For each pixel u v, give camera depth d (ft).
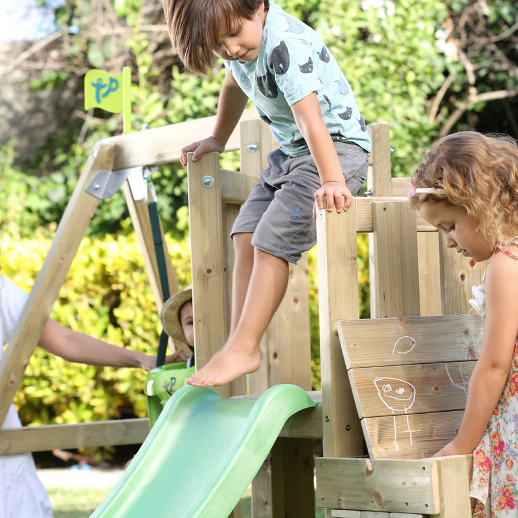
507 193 6.66
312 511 10.02
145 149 11.51
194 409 8.09
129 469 7.59
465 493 6.52
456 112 24.61
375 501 6.68
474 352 7.79
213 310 8.91
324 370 7.22
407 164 22.13
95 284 19.76
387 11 22.11
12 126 26.84
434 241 12.66
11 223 24.70
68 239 11.66
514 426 6.55
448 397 7.41
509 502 6.52
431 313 12.57
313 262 18.97
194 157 8.90
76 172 25.39
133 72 25.55
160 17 25.36
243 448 6.93
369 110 21.61
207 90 23.20
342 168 8.05
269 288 7.86
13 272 19.63
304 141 8.25
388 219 7.67
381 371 7.15
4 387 11.09
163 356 10.77
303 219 7.93
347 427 7.17
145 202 12.66
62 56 26.48
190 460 7.53
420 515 6.36
